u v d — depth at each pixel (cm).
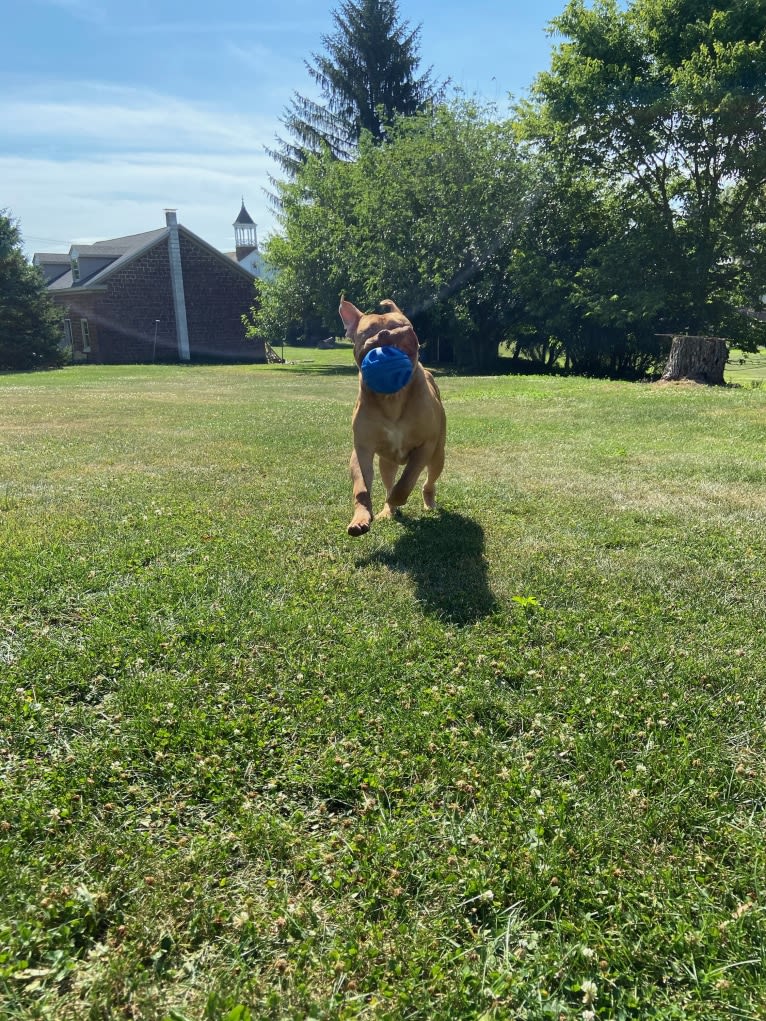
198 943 199
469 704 303
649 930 198
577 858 224
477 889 212
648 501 631
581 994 181
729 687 314
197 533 538
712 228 2569
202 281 4209
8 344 3484
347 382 2247
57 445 962
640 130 2484
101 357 4075
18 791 253
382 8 4256
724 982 180
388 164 3022
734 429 1009
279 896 212
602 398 1416
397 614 390
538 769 266
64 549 491
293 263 3275
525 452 872
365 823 242
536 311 2786
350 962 189
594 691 312
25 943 193
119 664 334
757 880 213
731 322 2684
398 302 2958
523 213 2842
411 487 494
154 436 1034
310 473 753
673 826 236
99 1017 176
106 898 210
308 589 426
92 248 4381
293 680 323
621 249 2538
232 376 2592
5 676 322
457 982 185
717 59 2270
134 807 249
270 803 250
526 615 388
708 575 445
